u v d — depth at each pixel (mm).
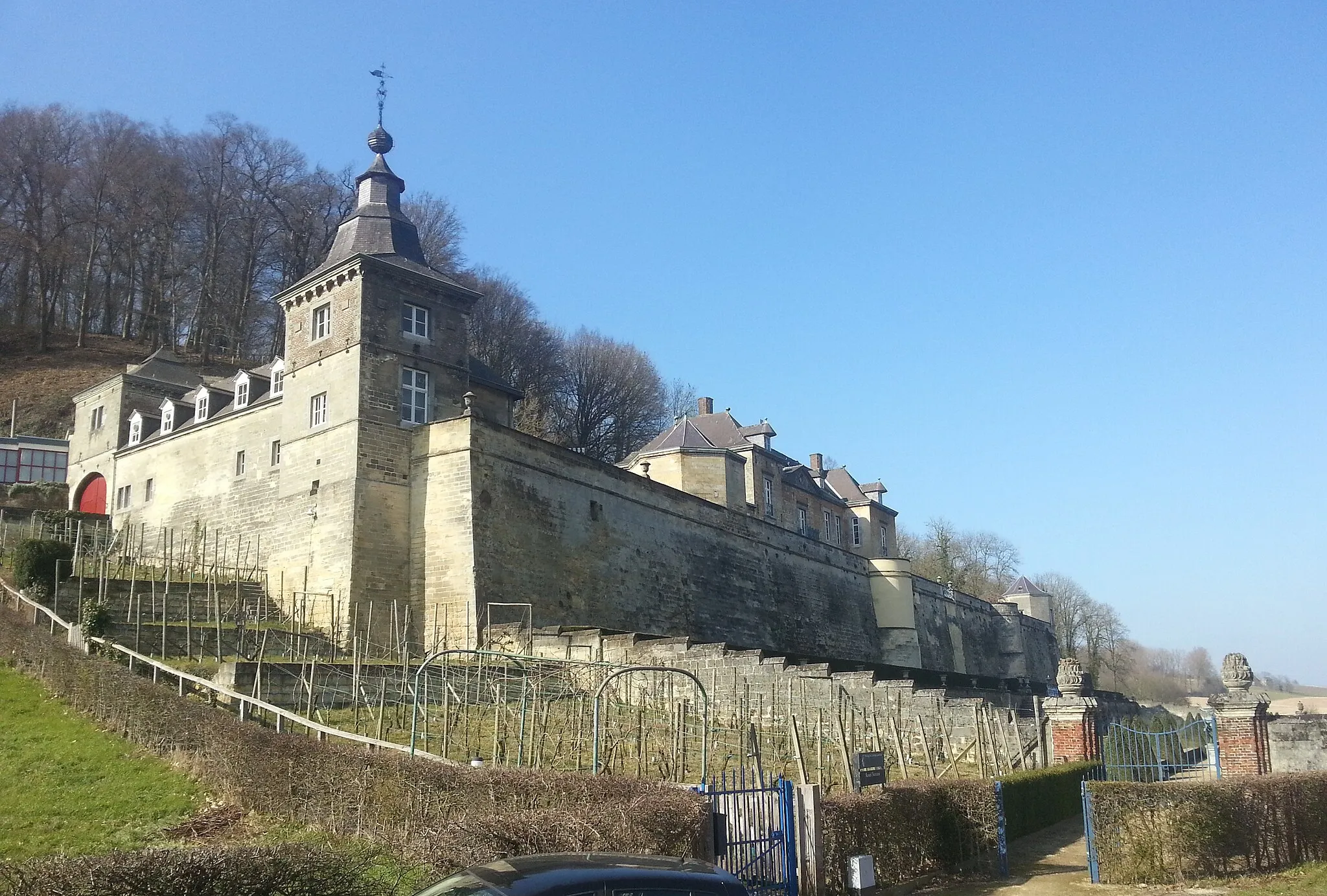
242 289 65562
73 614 25141
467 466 29562
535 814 9406
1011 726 21984
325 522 30234
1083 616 88062
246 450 36344
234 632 24828
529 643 27531
